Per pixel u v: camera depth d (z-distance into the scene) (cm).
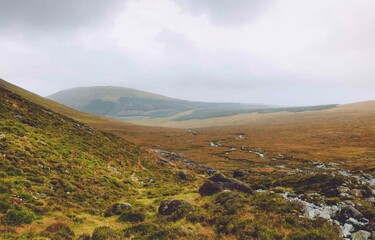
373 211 2089
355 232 1828
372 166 6988
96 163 4075
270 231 1777
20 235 1823
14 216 2058
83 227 2194
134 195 3431
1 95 5256
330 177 2964
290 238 1697
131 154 5631
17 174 2783
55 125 5112
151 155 6431
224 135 17675
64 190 2872
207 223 2066
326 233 1741
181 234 1845
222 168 7775
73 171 3400
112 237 1861
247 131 19638
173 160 7156
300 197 2600
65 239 1889
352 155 9706
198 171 6456
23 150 3303
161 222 2172
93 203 2803
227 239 1772
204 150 11831
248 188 2986
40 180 2822
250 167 8056
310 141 13838
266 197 2464
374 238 1712
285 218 1986
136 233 1938
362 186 2775
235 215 2097
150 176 4631
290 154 10531
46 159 3362
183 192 3369
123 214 2430
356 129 16062
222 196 2650
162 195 3344
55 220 2203
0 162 2838
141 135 16438
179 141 14625
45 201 2498
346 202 2331
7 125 3900
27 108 5309
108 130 17312
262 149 11931
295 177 3281
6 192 2377
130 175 4372
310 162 8838
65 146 4153
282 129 19162
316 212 2153
